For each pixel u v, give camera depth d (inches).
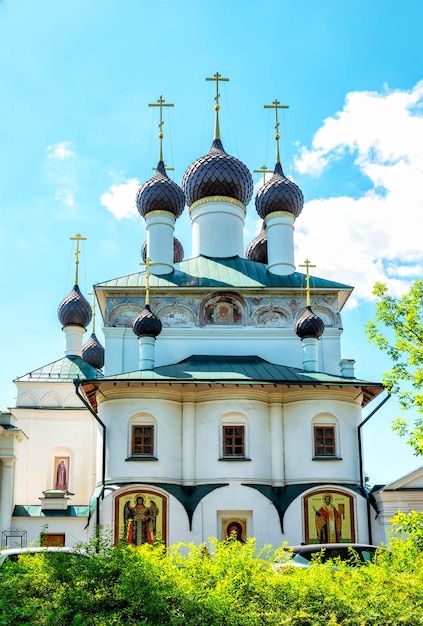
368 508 1286.9
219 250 1747.0
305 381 1317.7
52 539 1337.4
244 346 1533.0
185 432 1320.1
